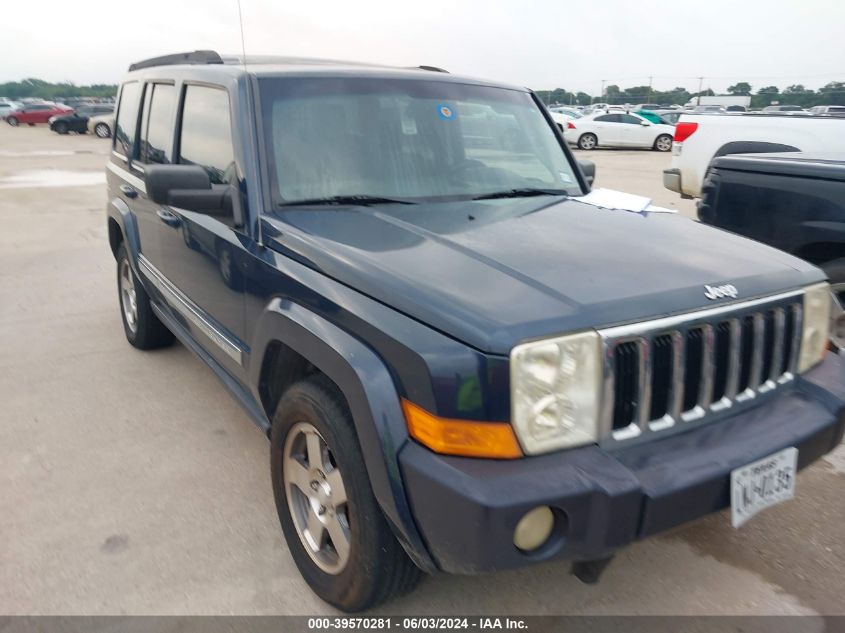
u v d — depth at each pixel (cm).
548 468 194
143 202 435
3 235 961
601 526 195
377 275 225
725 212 469
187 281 367
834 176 409
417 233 263
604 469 198
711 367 227
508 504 184
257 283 280
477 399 192
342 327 228
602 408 204
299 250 258
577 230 281
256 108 305
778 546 294
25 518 311
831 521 311
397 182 313
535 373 194
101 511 317
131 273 489
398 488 202
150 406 426
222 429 398
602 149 2702
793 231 430
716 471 208
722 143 759
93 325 580
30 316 603
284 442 264
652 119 2895
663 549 292
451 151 337
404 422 204
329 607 258
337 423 227
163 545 293
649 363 212
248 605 259
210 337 339
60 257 830
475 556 189
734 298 233
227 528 306
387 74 349
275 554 289
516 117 381
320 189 299
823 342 272
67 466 356
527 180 353
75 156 2281
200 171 292
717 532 303
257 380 280
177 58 443
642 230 288
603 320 206
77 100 6297
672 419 221
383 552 223
